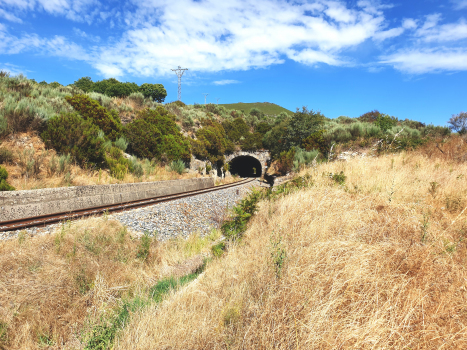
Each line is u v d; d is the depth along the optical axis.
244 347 2.15
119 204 10.20
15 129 11.02
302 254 3.26
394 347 2.01
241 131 44.00
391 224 3.94
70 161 11.17
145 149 18.34
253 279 3.15
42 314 3.24
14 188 8.19
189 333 2.41
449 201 5.01
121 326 2.86
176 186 16.44
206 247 6.02
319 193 6.16
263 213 6.18
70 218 7.48
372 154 14.56
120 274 4.39
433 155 12.01
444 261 2.94
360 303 2.42
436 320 2.23
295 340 2.11
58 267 4.04
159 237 6.84
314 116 28.33
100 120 16.22
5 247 4.63
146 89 55.22
